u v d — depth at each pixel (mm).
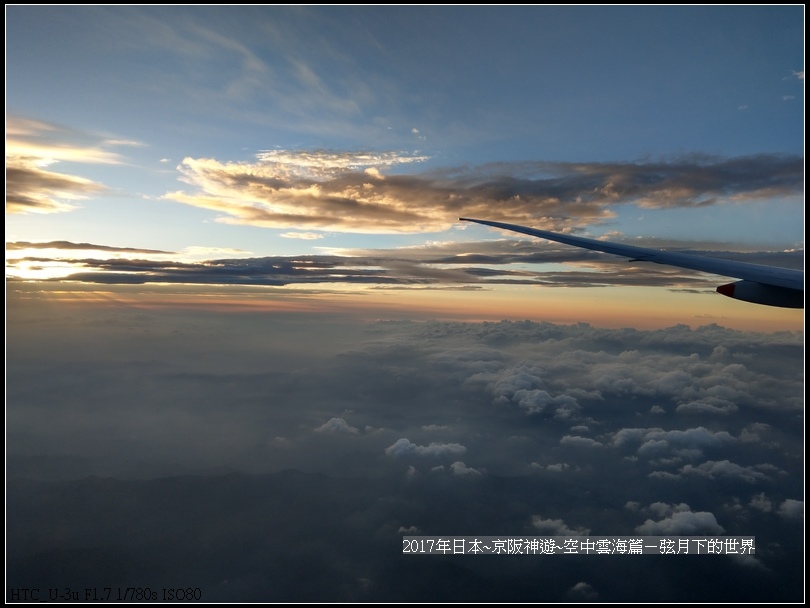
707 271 12844
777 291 10969
